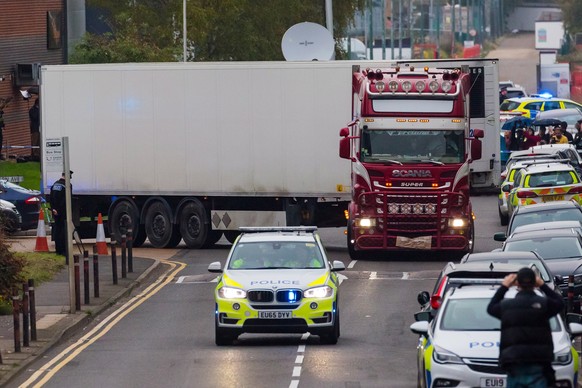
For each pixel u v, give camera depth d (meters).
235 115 112.81
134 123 117.06
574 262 75.69
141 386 58.41
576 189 120.12
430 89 102.38
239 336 73.06
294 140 110.62
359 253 106.06
